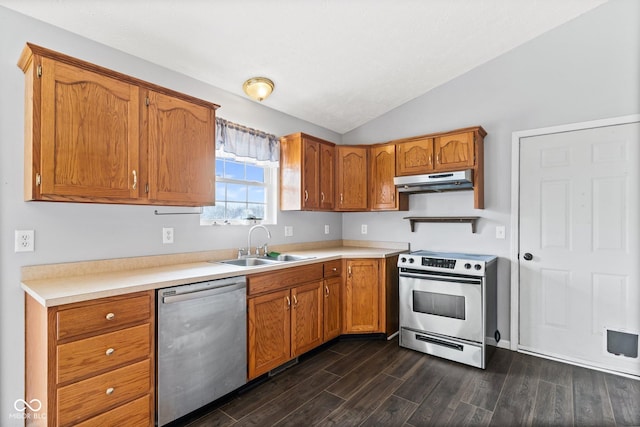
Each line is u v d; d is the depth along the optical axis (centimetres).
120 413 159
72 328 144
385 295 314
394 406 205
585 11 261
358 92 326
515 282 292
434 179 293
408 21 235
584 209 263
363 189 354
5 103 170
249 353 222
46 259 183
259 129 310
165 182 203
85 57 199
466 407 204
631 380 237
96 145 172
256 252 301
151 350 171
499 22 256
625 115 248
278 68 265
